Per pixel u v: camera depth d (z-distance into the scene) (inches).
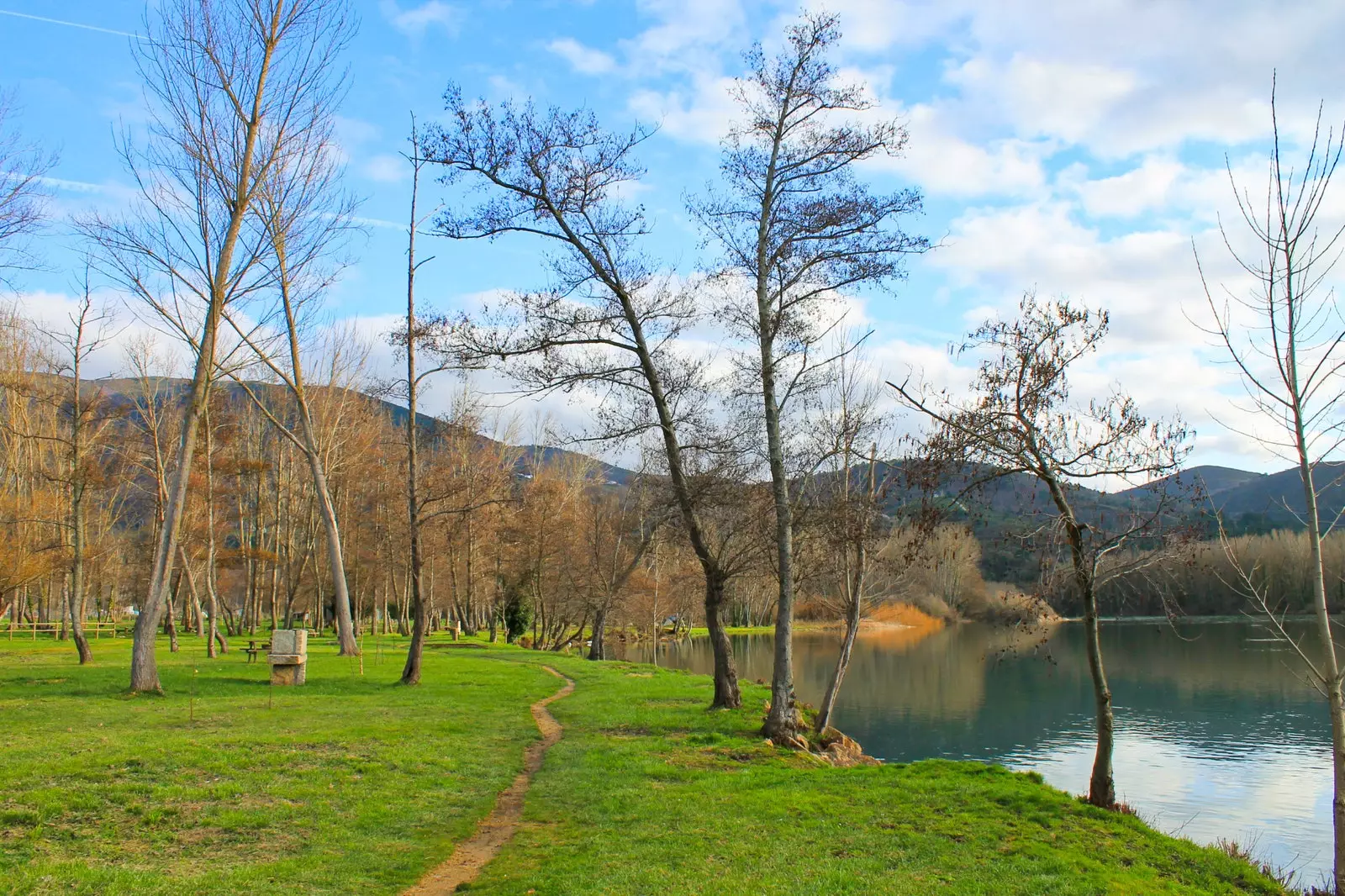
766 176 713.6
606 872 349.7
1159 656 2065.7
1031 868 377.4
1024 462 481.1
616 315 754.8
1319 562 411.2
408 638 2123.5
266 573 2369.6
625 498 1921.8
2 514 1411.2
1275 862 660.7
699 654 2468.0
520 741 634.2
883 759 1023.0
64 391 1310.3
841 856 383.6
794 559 761.6
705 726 706.2
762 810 454.6
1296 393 410.3
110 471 1449.3
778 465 704.4
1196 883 401.1
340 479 1950.1
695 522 781.3
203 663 1125.1
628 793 486.3
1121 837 446.0
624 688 997.2
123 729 588.7
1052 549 488.7
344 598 1357.0
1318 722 1253.1
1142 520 474.3
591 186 744.3
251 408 2069.4
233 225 850.8
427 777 494.6
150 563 1441.9
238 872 331.0
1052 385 485.7
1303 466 411.8
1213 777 932.0
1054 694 1534.2
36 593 2187.5
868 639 2775.6
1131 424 471.2
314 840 379.9
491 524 1947.6
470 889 333.7
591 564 1951.3
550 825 427.8
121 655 1261.1
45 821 370.3
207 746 514.0
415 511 970.7
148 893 303.0
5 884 299.4
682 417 760.3
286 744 544.1
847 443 746.2
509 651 1680.6
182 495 827.4
